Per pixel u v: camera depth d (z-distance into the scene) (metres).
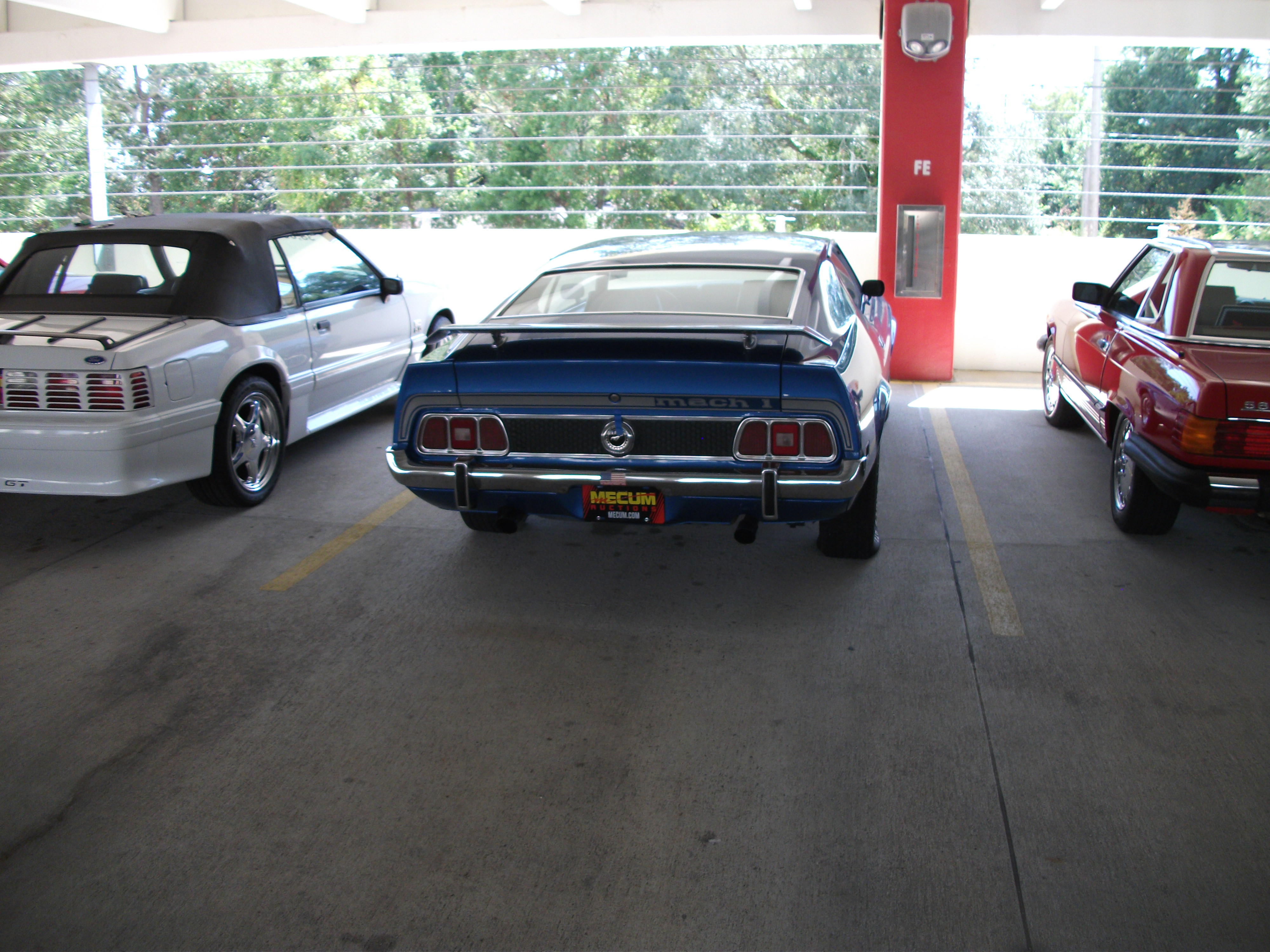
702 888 2.46
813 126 14.01
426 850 2.61
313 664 3.62
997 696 3.35
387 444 6.73
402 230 11.25
